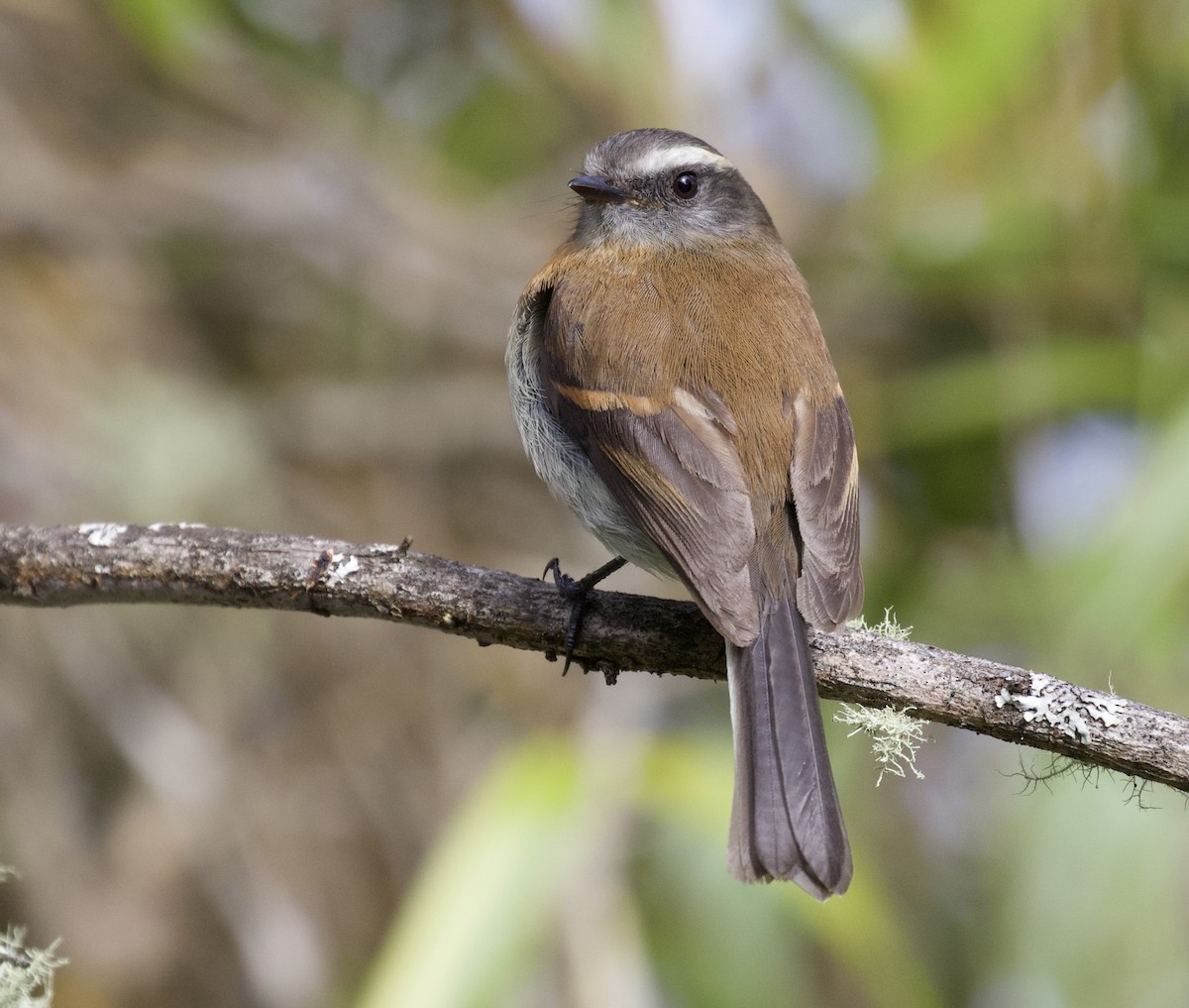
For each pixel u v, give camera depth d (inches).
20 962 265.0
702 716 464.4
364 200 515.8
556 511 499.5
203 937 422.6
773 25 491.8
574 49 503.5
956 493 480.7
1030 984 386.6
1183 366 425.1
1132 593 367.2
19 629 424.5
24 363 456.1
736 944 408.8
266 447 475.8
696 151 344.2
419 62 536.7
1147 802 383.6
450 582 279.4
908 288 472.4
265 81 523.5
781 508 280.2
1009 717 255.4
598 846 401.1
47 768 422.3
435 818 445.4
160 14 482.0
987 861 442.6
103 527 285.0
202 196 502.3
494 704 461.1
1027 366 442.9
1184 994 374.6
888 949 379.6
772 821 250.5
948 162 459.2
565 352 301.3
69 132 501.0
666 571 301.7
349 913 438.9
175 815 425.7
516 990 395.2
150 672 438.3
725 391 288.2
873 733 313.4
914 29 450.0
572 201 422.3
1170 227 432.8
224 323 507.2
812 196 499.2
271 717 448.8
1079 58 430.0
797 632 266.8
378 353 510.0
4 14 496.4
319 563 279.3
